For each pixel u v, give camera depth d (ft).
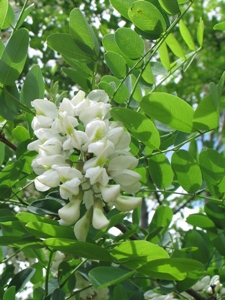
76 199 0.81
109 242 1.14
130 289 1.23
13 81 1.04
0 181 1.08
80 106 0.89
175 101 0.87
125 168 0.85
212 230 1.23
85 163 0.81
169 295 1.29
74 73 1.11
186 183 1.05
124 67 1.09
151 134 0.94
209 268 1.35
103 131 0.83
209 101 0.85
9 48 1.02
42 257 1.24
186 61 1.24
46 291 1.05
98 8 2.45
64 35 1.04
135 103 1.21
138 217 1.38
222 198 1.03
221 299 1.26
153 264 0.81
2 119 1.18
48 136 0.87
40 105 0.91
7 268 1.16
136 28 1.05
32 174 1.16
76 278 1.20
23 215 0.83
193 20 3.55
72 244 0.78
